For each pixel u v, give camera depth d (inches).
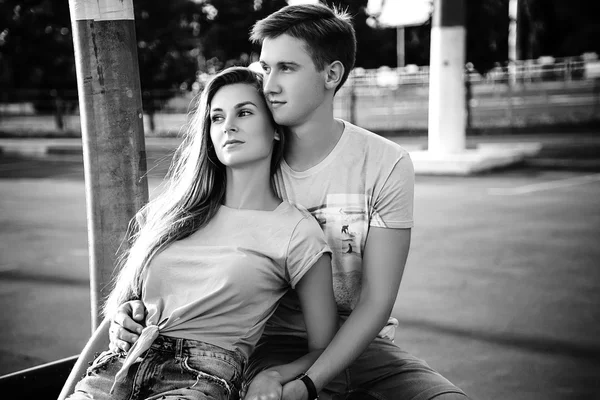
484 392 134.3
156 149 673.0
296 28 77.5
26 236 297.0
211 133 79.6
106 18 86.0
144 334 72.5
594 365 146.4
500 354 152.9
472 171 477.1
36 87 940.6
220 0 868.6
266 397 69.0
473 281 210.4
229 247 76.1
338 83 81.9
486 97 1069.8
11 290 212.7
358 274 83.3
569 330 167.0
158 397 68.6
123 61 87.4
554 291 198.2
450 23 514.3
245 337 75.4
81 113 89.1
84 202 397.1
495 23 717.9
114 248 89.6
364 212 81.4
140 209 90.3
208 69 916.0
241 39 873.5
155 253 77.9
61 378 88.2
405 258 81.6
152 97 865.5
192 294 75.4
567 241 262.7
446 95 517.3
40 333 172.7
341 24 79.8
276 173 84.5
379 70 940.0
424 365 83.1
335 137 82.9
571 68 879.7
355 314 77.5
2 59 902.4
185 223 78.7
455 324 172.4
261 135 78.5
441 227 294.4
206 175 80.6
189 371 71.0
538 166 511.8
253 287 74.9
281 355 83.4
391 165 80.7
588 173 469.1
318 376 72.4
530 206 343.0
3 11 854.5
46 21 874.8
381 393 80.6
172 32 856.9
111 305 81.6
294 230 76.6
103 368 74.4
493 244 260.1
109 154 88.2
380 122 903.7
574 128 791.7
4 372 146.9
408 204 80.7
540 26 1009.5
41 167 593.3
